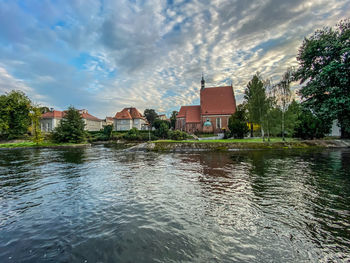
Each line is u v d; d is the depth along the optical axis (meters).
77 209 5.00
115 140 52.31
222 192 6.14
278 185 6.84
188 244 3.23
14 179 8.73
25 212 4.89
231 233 3.58
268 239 3.35
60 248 3.22
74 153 21.75
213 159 14.01
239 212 4.55
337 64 17.95
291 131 26.88
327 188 6.39
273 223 3.96
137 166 11.93
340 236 3.42
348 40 18.81
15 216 4.64
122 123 67.38
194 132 44.59
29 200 5.81
